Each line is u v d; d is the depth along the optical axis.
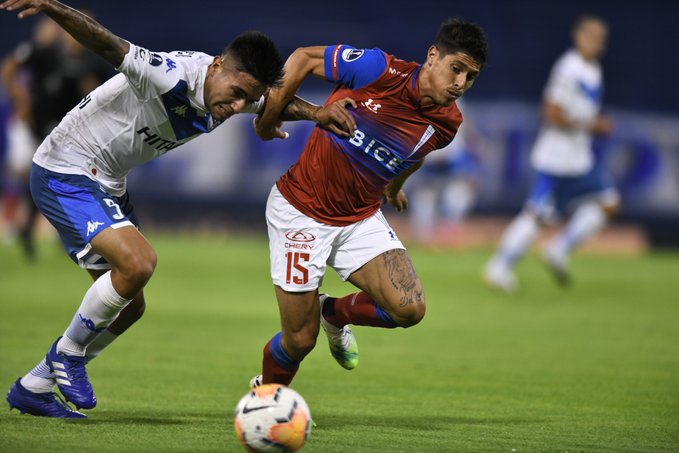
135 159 19.31
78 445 16.62
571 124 45.16
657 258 66.50
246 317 36.72
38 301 38.09
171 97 18.23
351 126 18.67
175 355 28.33
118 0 74.00
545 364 28.59
